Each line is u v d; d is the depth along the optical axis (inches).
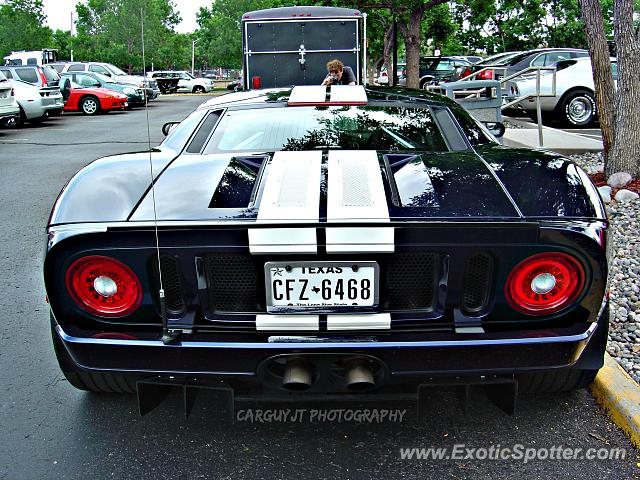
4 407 118.0
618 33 249.9
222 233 86.0
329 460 100.3
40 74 699.4
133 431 109.4
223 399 118.8
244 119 130.0
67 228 89.4
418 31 686.5
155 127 628.1
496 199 92.7
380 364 88.4
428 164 105.8
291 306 89.2
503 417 111.3
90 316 92.4
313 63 466.9
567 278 88.7
